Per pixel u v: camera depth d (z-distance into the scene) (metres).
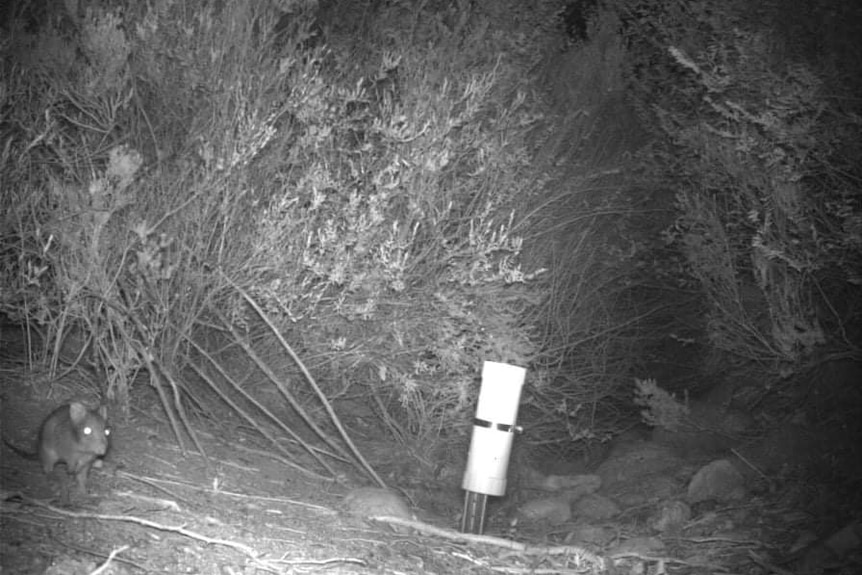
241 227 2.57
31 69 2.54
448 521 2.46
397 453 2.83
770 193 2.59
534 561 2.22
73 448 2.00
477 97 2.78
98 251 2.39
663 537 2.38
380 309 2.70
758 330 2.92
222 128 2.53
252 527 2.09
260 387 2.87
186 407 2.70
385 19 3.04
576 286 3.17
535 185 3.01
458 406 2.74
